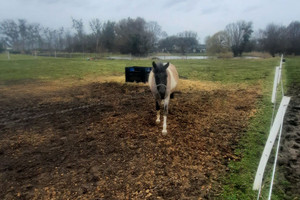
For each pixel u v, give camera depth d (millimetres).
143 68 8680
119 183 2521
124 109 5426
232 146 3342
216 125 4207
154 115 4891
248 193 2285
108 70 13641
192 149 3270
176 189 2395
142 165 2879
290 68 13133
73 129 4172
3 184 2557
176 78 4578
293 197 2223
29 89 8172
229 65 17109
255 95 6523
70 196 2328
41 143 3604
